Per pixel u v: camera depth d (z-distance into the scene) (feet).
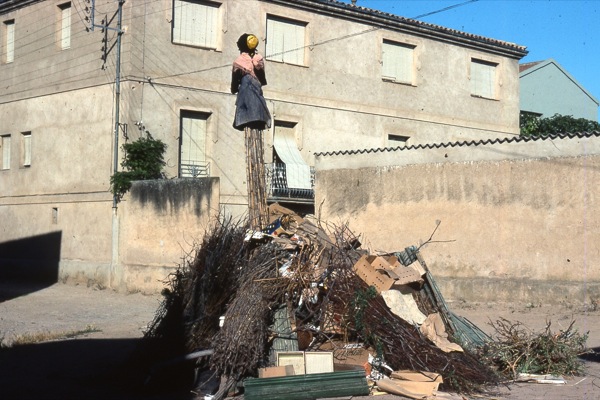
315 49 84.17
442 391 28.04
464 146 58.95
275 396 25.72
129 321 51.42
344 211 65.62
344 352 28.94
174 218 65.72
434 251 59.82
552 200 53.88
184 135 76.43
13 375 32.14
